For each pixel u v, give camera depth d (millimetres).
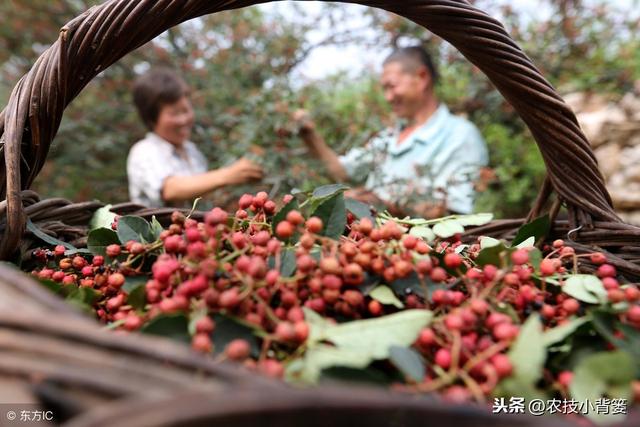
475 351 370
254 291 396
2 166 574
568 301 445
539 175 2348
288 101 1701
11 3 2578
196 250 414
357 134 1784
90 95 2650
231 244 462
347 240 512
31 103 573
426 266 431
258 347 393
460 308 410
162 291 425
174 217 505
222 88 2262
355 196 1491
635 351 382
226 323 382
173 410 234
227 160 1902
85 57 588
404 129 1770
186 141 1888
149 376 262
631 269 588
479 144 1647
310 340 365
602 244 641
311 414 243
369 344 365
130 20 585
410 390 342
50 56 583
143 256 510
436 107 1712
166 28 616
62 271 564
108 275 509
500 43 617
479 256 489
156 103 1688
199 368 270
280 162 1661
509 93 643
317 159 1721
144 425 232
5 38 2611
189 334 375
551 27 2271
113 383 258
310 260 412
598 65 2352
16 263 583
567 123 631
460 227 616
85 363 266
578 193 651
